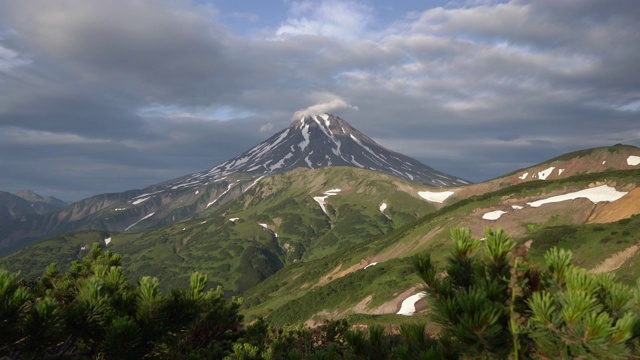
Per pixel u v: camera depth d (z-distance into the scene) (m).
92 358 5.88
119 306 5.85
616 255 63.88
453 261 3.81
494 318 3.09
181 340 8.95
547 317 2.98
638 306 3.16
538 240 77.00
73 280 8.79
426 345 3.97
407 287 91.12
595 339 2.71
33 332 4.55
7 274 4.48
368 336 4.64
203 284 6.39
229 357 8.70
